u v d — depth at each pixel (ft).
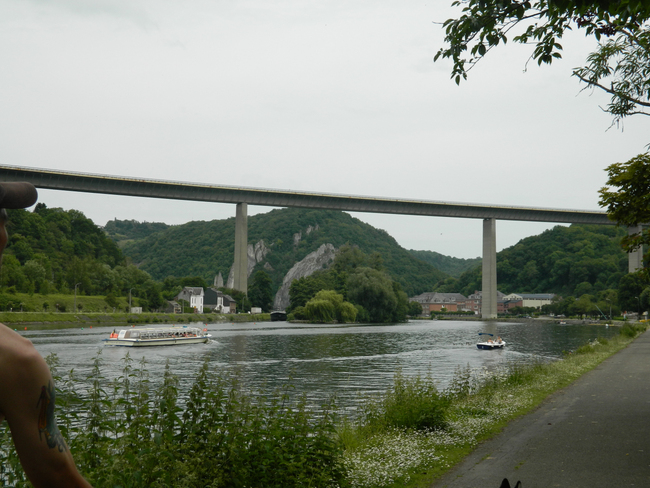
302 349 200.03
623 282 484.74
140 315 382.42
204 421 22.04
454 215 512.22
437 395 46.42
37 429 4.86
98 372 23.89
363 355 178.81
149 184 417.08
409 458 30.45
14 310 347.36
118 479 16.97
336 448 25.55
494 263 518.37
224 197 455.63
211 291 586.86
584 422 40.34
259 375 124.67
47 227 583.58
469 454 31.86
